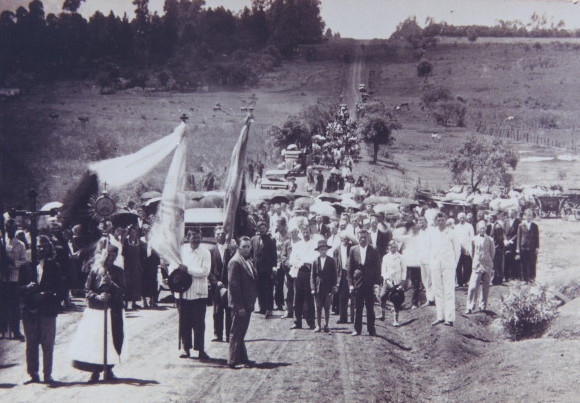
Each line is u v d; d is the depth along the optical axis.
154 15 54.16
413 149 43.00
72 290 15.70
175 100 51.28
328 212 21.81
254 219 18.45
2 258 11.60
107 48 50.97
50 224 13.40
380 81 55.69
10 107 41.66
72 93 47.53
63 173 33.66
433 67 55.19
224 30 57.19
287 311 14.34
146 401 8.16
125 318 13.73
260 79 56.00
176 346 11.30
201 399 8.46
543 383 9.42
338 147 41.97
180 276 10.38
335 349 11.48
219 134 44.97
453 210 26.62
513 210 18.91
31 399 8.10
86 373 9.60
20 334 11.78
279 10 57.97
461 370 11.24
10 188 31.67
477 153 38.19
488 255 14.84
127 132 41.91
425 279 15.54
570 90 50.34
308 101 53.16
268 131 46.16
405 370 11.09
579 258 24.70
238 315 10.03
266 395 8.73
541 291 13.98
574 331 12.76
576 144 43.09
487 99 51.50
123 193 27.78
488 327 14.11
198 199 24.70
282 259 14.50
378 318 14.77
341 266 13.92
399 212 21.28
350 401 8.69
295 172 40.69
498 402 9.09
